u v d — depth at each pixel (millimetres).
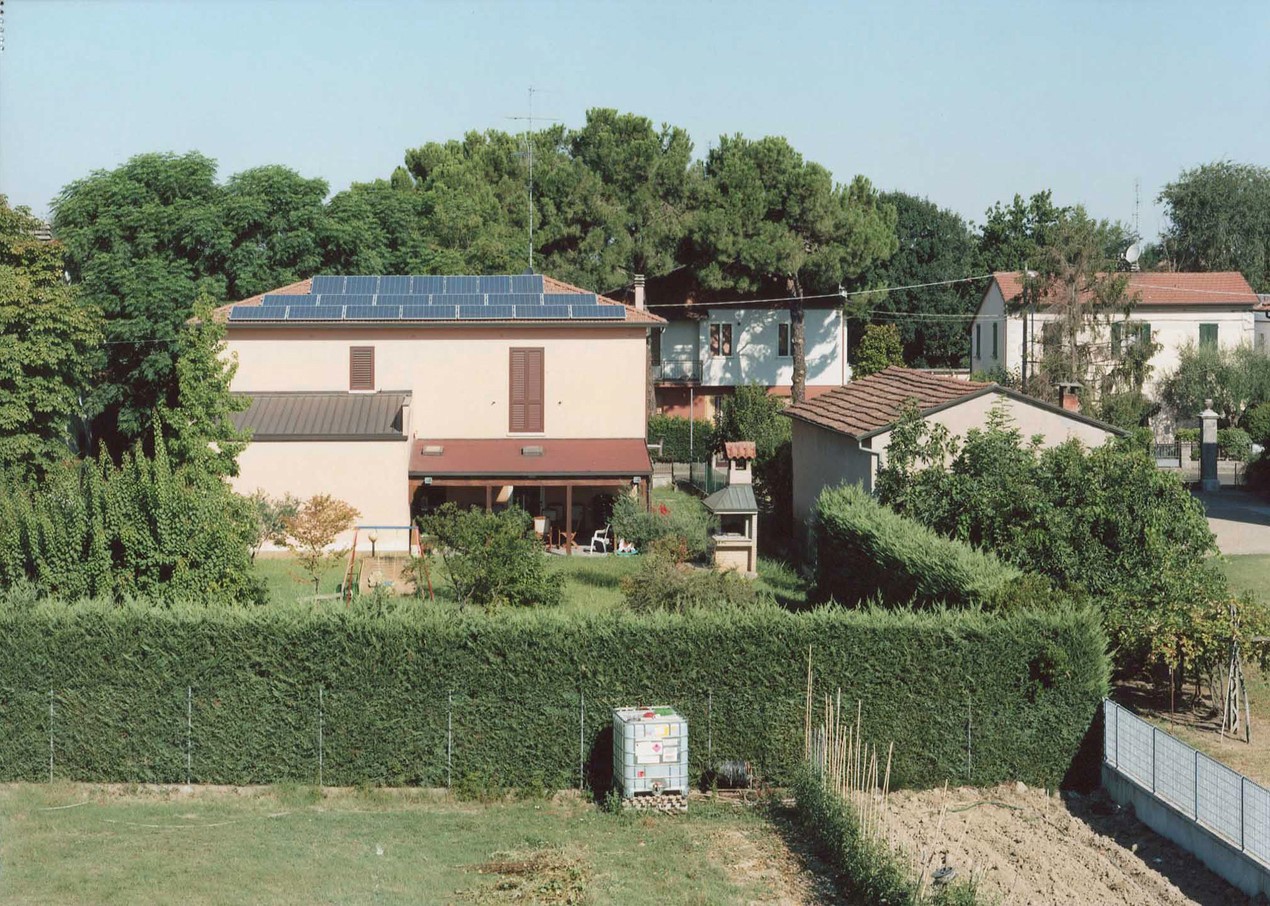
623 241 63656
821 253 63969
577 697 19969
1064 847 17625
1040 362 53219
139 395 50219
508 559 27234
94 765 19875
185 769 19891
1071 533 24875
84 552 22516
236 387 41281
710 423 65000
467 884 16031
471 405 41844
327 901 15180
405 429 38969
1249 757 20375
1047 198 93562
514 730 19953
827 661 20078
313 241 52062
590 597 30969
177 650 19828
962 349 91500
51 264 41406
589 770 20016
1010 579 21875
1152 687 23984
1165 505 25078
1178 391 60438
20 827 17797
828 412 38062
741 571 33844
